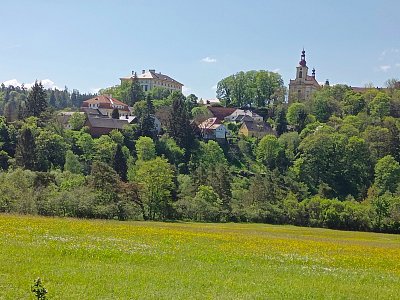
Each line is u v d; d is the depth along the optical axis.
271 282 23.84
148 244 34.78
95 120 177.88
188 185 120.19
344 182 159.38
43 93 172.75
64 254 26.86
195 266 26.89
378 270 32.69
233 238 46.00
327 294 22.05
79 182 94.38
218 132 199.00
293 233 74.00
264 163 181.50
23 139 125.44
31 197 76.31
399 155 171.50
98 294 18.62
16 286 18.56
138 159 150.62
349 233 91.69
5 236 32.19
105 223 57.09
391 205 108.06
